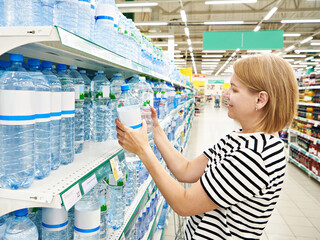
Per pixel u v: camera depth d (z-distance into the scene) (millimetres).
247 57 1149
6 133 899
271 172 1046
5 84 878
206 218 1149
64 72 1243
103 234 1399
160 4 11109
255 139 1090
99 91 1681
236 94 1149
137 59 2076
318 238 3324
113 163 1271
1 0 892
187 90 8398
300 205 4234
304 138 6266
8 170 904
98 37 1353
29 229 925
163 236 3209
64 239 1088
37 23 927
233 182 1025
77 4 1090
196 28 14938
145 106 1628
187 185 3334
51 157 1032
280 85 1062
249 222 1090
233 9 11547
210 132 11469
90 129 1674
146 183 2227
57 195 787
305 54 19922
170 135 3467
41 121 926
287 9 11156
